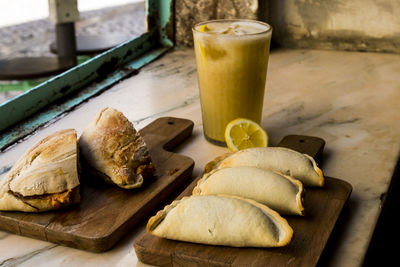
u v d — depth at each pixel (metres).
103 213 0.57
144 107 0.84
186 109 0.84
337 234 0.56
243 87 0.69
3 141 0.73
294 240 0.53
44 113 0.81
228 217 0.52
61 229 0.55
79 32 2.78
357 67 1.01
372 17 1.06
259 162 0.60
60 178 0.57
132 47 1.04
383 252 0.96
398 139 0.74
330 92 0.90
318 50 1.12
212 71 0.68
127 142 0.61
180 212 0.52
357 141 0.74
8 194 0.57
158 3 1.09
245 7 1.04
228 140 0.69
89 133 0.62
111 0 3.66
